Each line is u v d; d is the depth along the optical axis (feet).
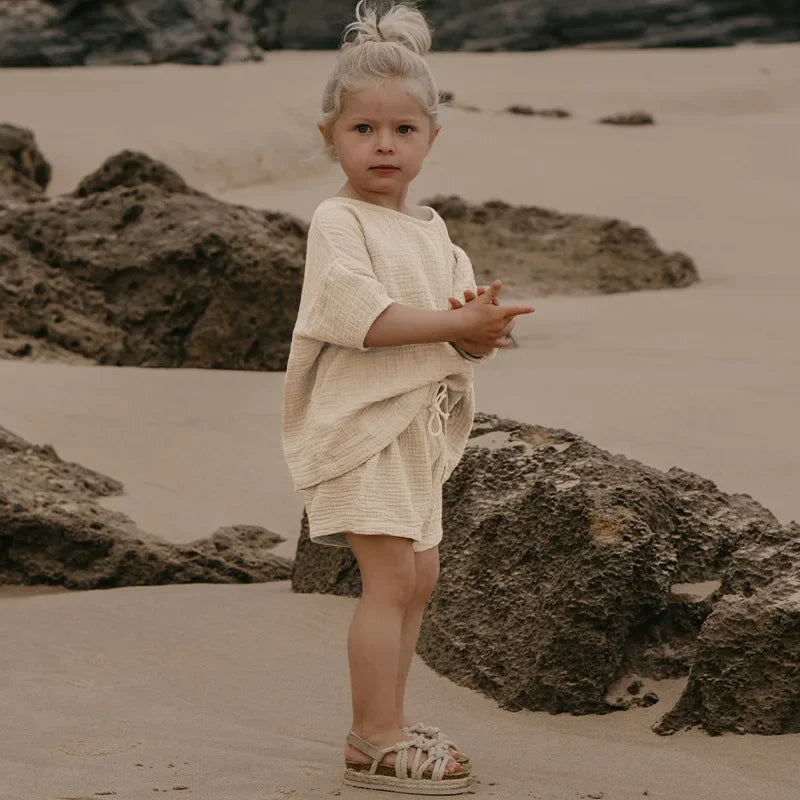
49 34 181.37
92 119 141.90
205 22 188.85
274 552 37.29
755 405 48.57
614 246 84.74
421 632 27.78
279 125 137.39
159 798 19.03
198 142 131.64
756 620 23.13
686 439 44.60
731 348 59.98
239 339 58.85
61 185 122.11
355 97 20.88
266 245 59.00
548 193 119.96
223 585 34.63
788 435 45.11
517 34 226.99
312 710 24.44
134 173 66.80
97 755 20.92
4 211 63.31
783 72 192.03
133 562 35.09
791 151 139.54
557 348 60.39
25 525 34.96
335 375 20.52
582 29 226.17
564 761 21.80
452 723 23.98
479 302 19.67
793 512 38.06
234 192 122.01
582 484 26.48
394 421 20.24
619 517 25.36
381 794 19.81
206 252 58.80
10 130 118.21
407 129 21.07
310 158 23.15
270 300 58.80
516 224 87.81
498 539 27.22
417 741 20.24
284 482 42.78
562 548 25.93
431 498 20.84
